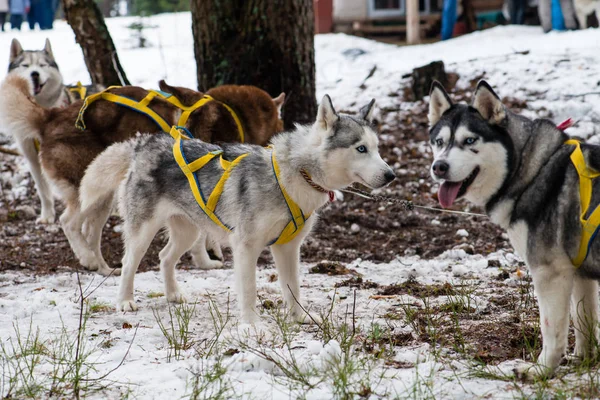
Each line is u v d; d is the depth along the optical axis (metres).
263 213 4.50
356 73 12.12
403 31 17.19
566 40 11.91
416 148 9.64
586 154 3.53
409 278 5.84
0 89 6.63
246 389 3.42
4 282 6.07
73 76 14.04
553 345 3.54
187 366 3.74
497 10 17.31
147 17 21.41
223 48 8.45
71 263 6.83
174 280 5.40
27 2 19.75
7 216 8.79
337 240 7.55
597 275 3.53
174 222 5.29
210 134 6.67
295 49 8.35
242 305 4.61
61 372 3.69
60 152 6.43
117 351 4.01
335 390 3.33
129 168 5.24
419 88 10.55
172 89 6.77
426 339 4.26
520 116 3.85
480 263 6.30
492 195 3.82
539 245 3.56
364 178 4.50
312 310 4.99
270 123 7.05
